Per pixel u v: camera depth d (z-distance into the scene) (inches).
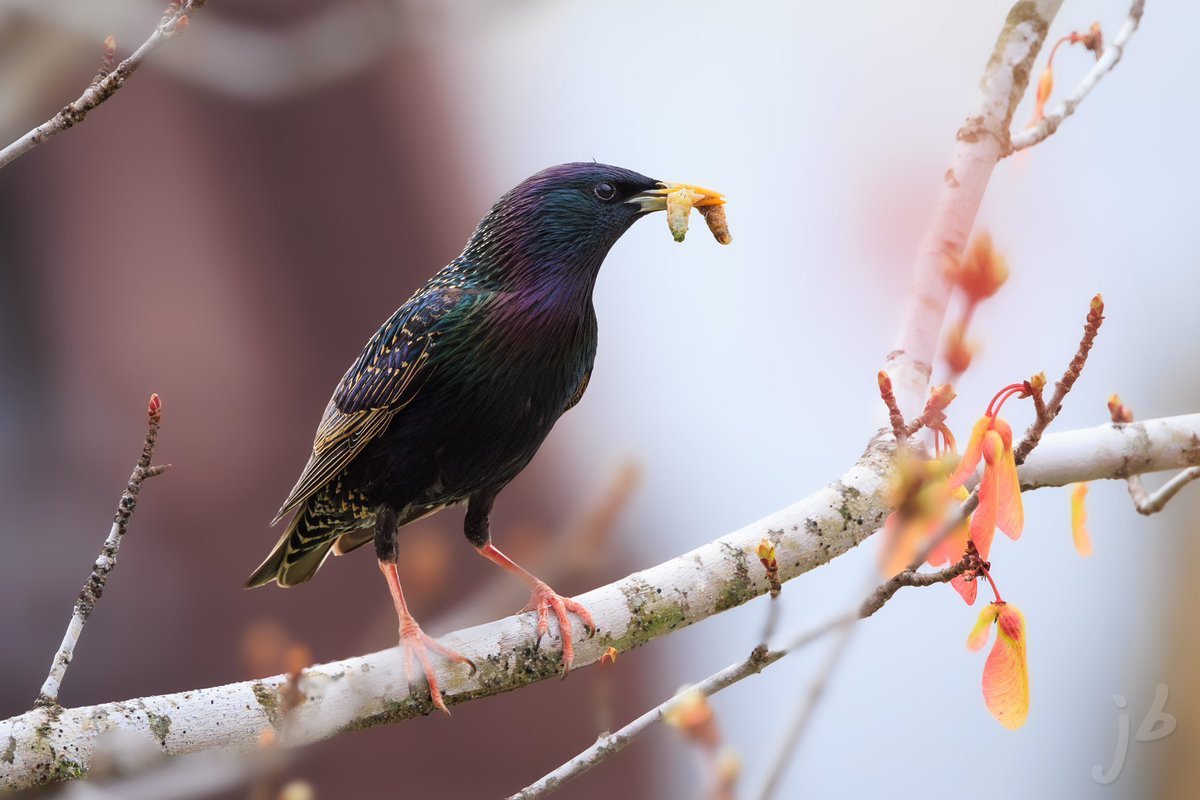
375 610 544.4
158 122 559.2
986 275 223.0
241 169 570.3
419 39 466.9
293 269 577.9
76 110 234.2
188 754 248.5
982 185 289.4
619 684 565.6
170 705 249.6
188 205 554.6
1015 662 225.5
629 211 333.4
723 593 285.9
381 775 532.4
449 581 540.1
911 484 218.1
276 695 257.1
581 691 556.7
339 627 541.3
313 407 569.0
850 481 290.2
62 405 544.4
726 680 227.1
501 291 328.5
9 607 516.1
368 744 532.1
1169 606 663.1
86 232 553.6
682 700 215.6
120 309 553.0
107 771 242.2
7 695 503.8
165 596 530.0
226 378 555.8
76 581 525.0
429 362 327.0
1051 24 299.4
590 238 330.6
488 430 333.7
